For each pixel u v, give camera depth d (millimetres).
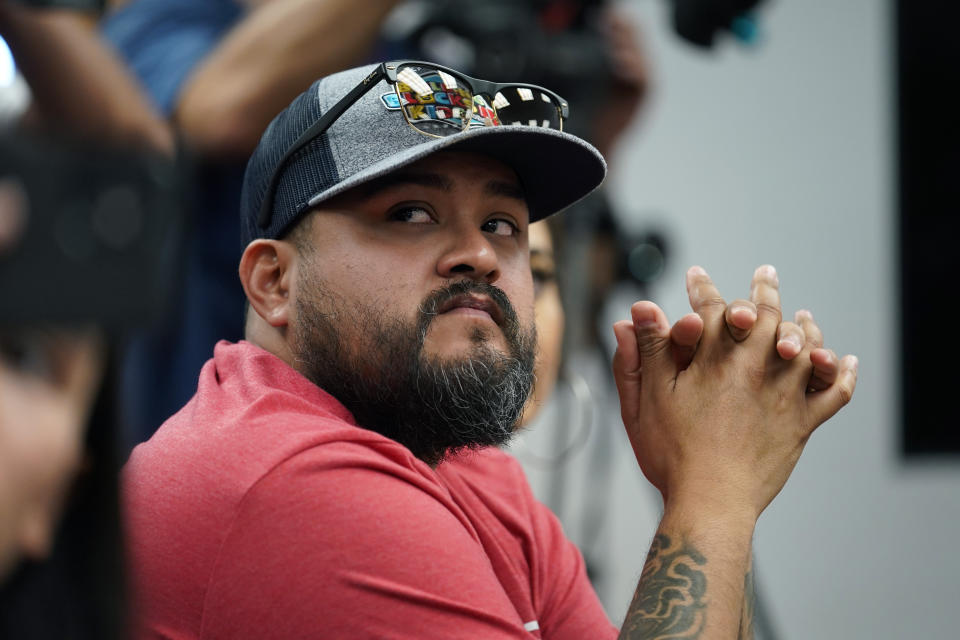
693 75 12250
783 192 12617
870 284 12992
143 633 2422
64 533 2189
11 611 2102
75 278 1791
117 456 2234
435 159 4109
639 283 8172
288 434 3764
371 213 4094
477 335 4070
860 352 12953
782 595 12648
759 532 12656
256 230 4434
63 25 2596
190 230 6258
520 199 4332
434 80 4199
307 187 4156
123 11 7152
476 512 4645
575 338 7312
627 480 11273
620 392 4551
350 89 4219
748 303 4434
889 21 13086
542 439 10625
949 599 13227
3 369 1996
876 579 13016
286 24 6488
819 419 4469
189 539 3678
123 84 2535
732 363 4406
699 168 12250
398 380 4027
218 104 6457
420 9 8211
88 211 1795
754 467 4320
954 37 13211
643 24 12016
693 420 4367
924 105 13156
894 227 13102
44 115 2395
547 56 7289
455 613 3605
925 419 13281
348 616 3564
